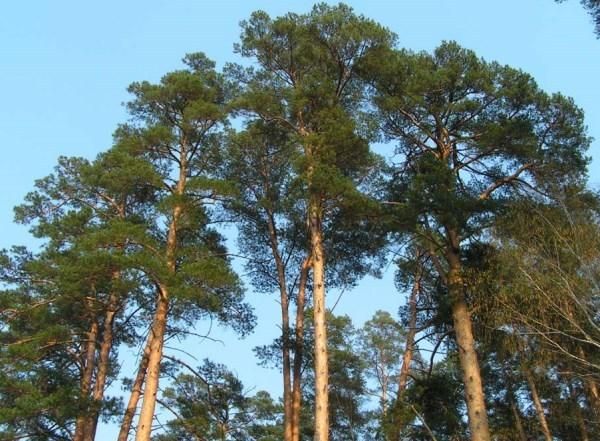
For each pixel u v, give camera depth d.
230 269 18.78
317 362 17.31
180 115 23.38
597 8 13.73
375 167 20.64
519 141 18.44
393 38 20.47
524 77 19.09
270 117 20.92
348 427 29.30
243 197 22.97
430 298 21.12
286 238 23.17
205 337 19.56
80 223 22.58
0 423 18.30
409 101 19.36
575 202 17.12
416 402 18.66
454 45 20.25
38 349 20.30
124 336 23.95
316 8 20.94
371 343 33.25
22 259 24.06
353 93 21.05
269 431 23.89
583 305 14.31
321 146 18.77
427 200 17.41
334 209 19.62
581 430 20.11
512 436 19.53
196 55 24.97
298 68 21.66
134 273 18.47
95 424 21.17
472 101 19.09
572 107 18.66
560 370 17.81
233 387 22.09
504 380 22.27
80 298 20.23
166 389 22.67
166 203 19.77
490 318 17.09
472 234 17.67
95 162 23.72
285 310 22.28
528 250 16.09
